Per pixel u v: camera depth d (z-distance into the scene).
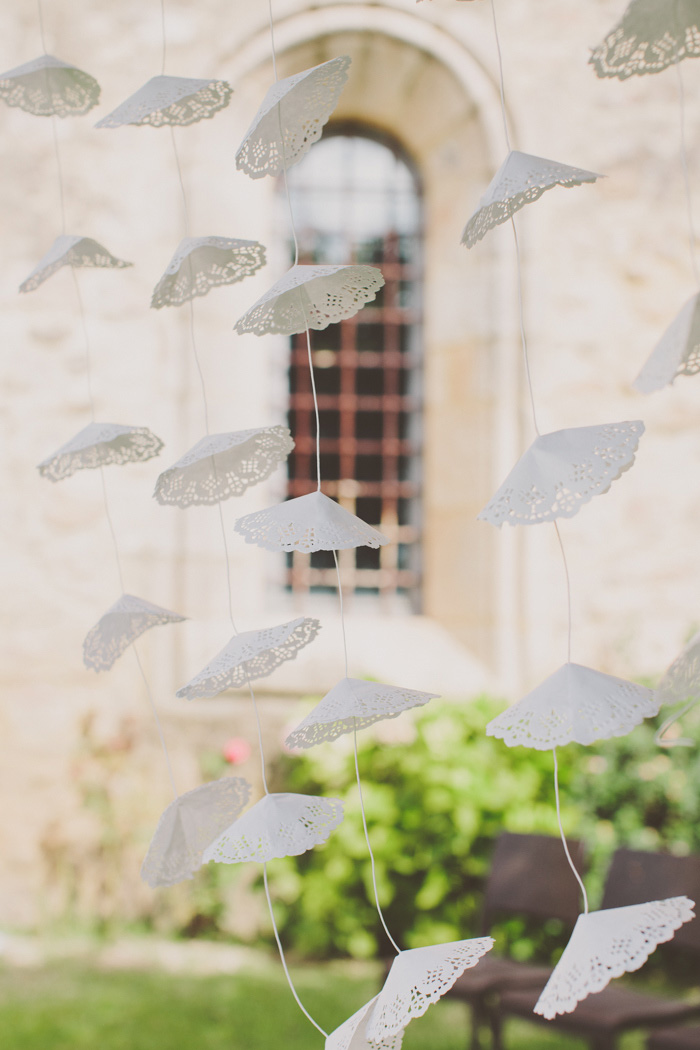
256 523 1.16
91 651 1.29
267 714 4.54
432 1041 3.27
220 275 1.29
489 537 4.70
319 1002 3.61
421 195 5.25
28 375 4.65
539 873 3.00
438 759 4.18
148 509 4.66
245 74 4.68
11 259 4.67
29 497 4.63
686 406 4.70
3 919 4.50
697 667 1.01
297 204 5.22
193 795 1.22
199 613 4.66
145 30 4.67
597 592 4.65
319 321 1.22
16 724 4.57
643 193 4.71
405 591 5.14
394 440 5.23
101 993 3.70
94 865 4.52
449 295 4.97
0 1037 3.25
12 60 4.60
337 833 4.18
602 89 4.72
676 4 0.98
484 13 4.71
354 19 4.64
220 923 4.42
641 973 4.05
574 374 4.69
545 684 1.03
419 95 4.94
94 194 4.69
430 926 4.17
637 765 4.14
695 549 4.66
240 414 4.80
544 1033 3.42
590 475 0.98
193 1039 3.25
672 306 4.70
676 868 2.69
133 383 4.68
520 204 1.07
